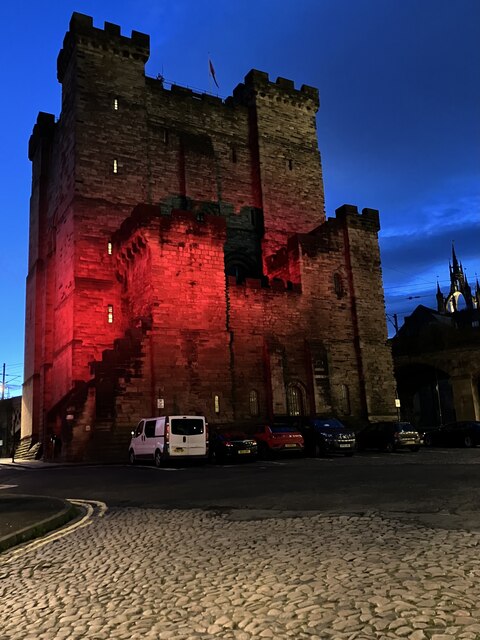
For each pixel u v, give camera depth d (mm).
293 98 48938
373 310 41875
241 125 46938
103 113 39250
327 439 26172
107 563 7180
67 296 37312
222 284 34250
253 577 5941
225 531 8758
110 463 27172
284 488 13602
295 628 4441
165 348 31516
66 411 28812
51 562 7500
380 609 4648
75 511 12047
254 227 45312
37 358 42812
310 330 38594
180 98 44250
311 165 48500
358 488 12852
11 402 57250
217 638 4406
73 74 39594
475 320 68750
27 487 17906
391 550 6633
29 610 5441
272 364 35438
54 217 42875
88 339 35562
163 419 23500
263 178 45594
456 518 8578
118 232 36219
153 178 41344
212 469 20578
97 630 4758
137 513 11320
